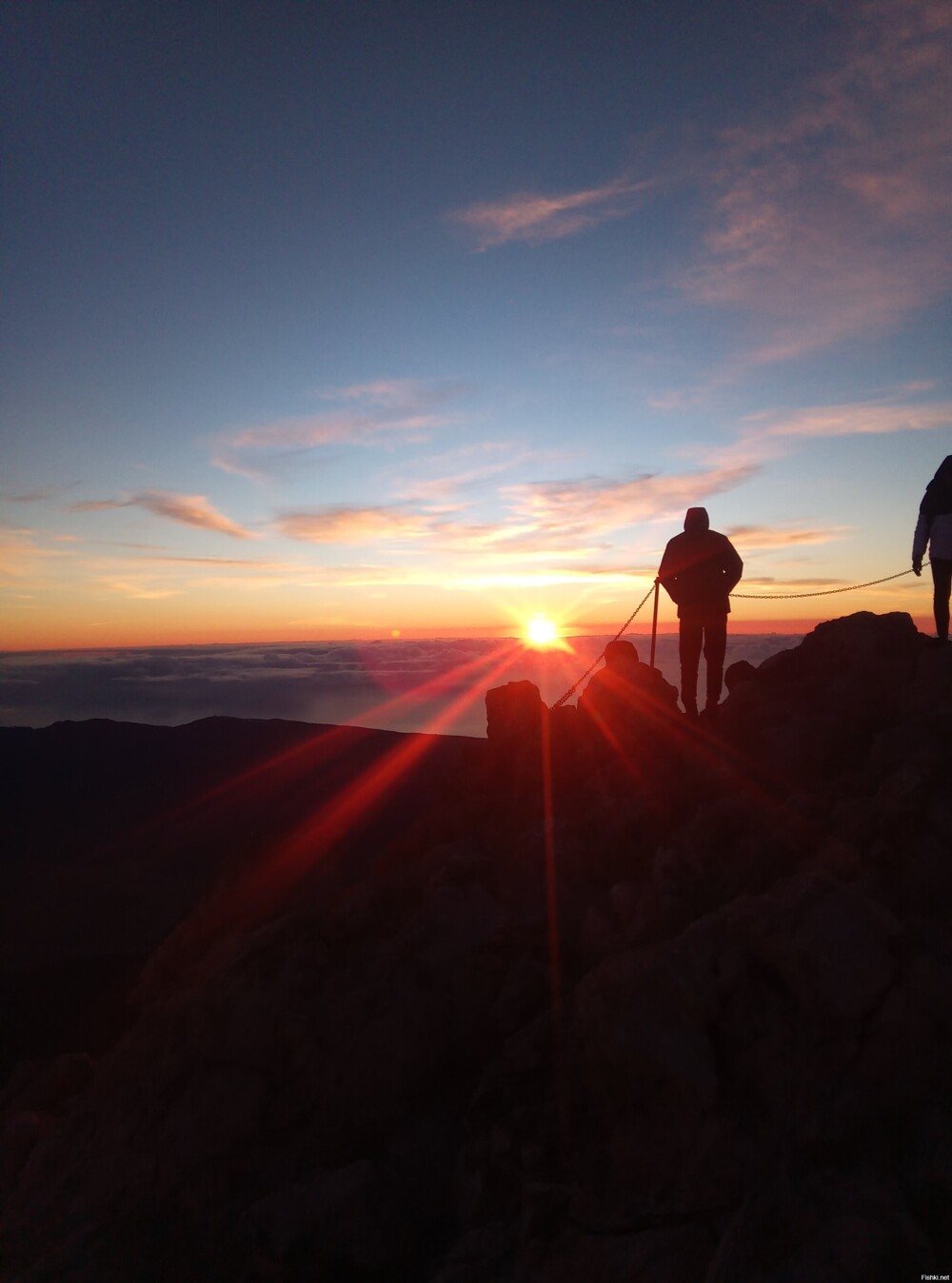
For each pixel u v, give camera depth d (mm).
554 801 9242
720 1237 3914
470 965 6422
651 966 4898
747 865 6547
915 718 7285
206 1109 5949
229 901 9680
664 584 10508
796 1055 4340
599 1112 4852
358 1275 4754
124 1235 5398
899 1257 3441
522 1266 4309
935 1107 3961
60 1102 9352
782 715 8602
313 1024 6156
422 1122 5719
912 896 5527
